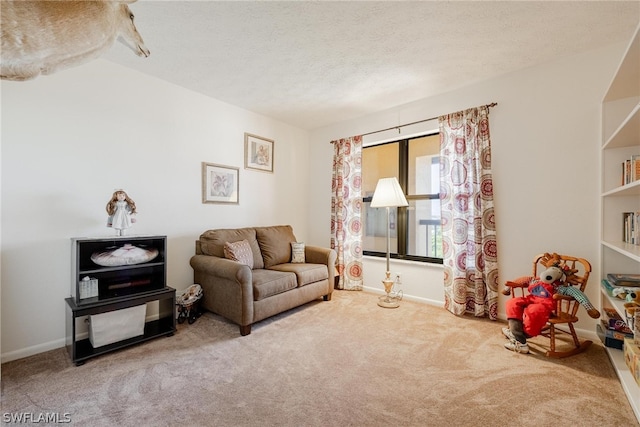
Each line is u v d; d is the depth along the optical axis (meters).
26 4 0.60
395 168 3.69
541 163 2.45
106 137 2.36
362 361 1.87
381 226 3.79
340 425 1.29
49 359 1.89
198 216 3.02
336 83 2.82
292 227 4.14
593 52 2.23
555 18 1.87
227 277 2.34
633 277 1.87
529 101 2.50
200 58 2.36
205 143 3.09
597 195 2.21
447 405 1.43
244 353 1.98
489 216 2.62
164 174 2.75
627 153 2.06
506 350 2.02
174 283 2.81
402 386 1.59
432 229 3.36
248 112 3.55
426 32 2.02
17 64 0.73
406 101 3.27
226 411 1.38
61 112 2.13
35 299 2.00
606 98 2.06
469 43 2.15
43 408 1.39
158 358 1.91
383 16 1.85
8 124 1.90
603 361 1.85
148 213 2.63
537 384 1.60
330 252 3.29
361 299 3.30
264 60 2.39
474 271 2.70
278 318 2.67
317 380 1.65
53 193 2.09
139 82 2.57
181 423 1.30
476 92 2.80
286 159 4.05
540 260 2.30
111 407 1.41
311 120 3.95
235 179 3.38
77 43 0.75
